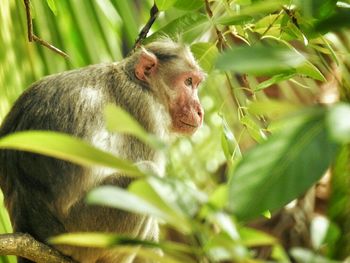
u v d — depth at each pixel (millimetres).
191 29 9445
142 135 3471
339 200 4578
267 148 3580
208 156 15859
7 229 11211
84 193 10508
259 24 8516
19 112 10703
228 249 3586
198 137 15664
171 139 12305
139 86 11734
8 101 11602
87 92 10930
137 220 10461
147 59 11828
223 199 3717
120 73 11695
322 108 3426
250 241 3660
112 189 3414
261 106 3887
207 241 3775
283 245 17016
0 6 11625
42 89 10812
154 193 3480
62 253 10094
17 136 3391
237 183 3537
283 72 7512
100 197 3355
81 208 10500
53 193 10438
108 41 12719
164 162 11438
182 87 12070
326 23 3764
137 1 14109
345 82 6203
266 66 3342
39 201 10430
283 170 3535
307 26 7418
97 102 10922
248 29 9320
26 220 10438
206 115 14461
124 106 11438
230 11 8422
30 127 10461
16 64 11789
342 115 3061
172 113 12094
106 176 10547
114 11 12781
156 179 3633
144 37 10469
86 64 12508
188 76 12117
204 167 15922
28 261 10102
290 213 17047
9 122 10766
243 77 9703
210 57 9484
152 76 11938
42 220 10391
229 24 7871
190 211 3645
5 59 11656
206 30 9430
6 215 11273
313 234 3902
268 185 3521
